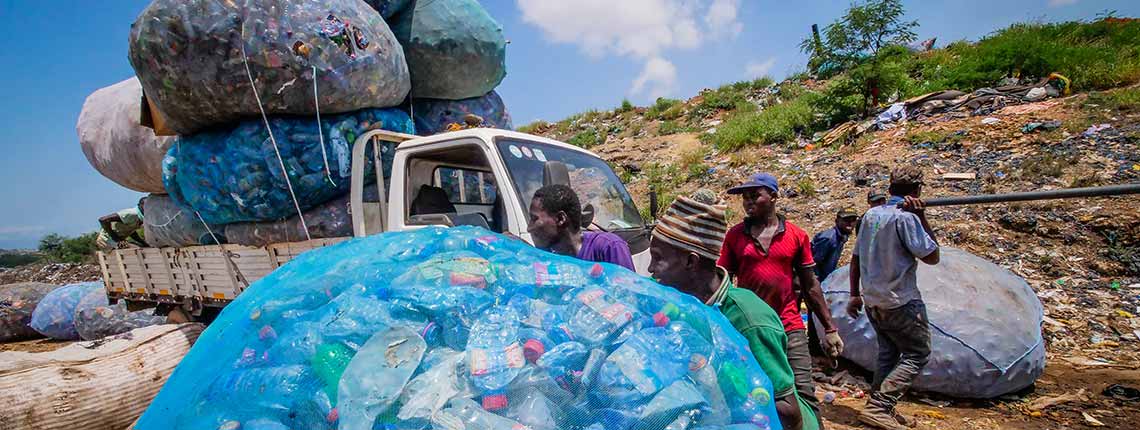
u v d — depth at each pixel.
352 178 4.71
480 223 4.47
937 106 12.84
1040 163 9.12
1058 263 7.06
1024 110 11.59
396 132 4.97
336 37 4.38
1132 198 7.65
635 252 4.67
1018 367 4.41
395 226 4.59
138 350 4.19
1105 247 7.13
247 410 1.24
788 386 1.87
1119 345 5.54
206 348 1.51
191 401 1.34
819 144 13.37
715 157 14.78
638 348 1.29
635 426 1.17
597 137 20.47
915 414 4.34
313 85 4.32
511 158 4.44
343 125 4.65
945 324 4.52
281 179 4.54
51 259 23.59
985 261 5.20
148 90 4.45
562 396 1.20
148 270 6.27
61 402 3.61
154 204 6.12
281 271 1.79
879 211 4.12
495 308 1.36
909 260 3.99
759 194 3.59
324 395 1.22
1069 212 7.76
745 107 19.12
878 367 4.29
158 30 4.11
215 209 4.77
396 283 1.46
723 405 1.33
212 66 4.14
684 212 2.07
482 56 5.64
